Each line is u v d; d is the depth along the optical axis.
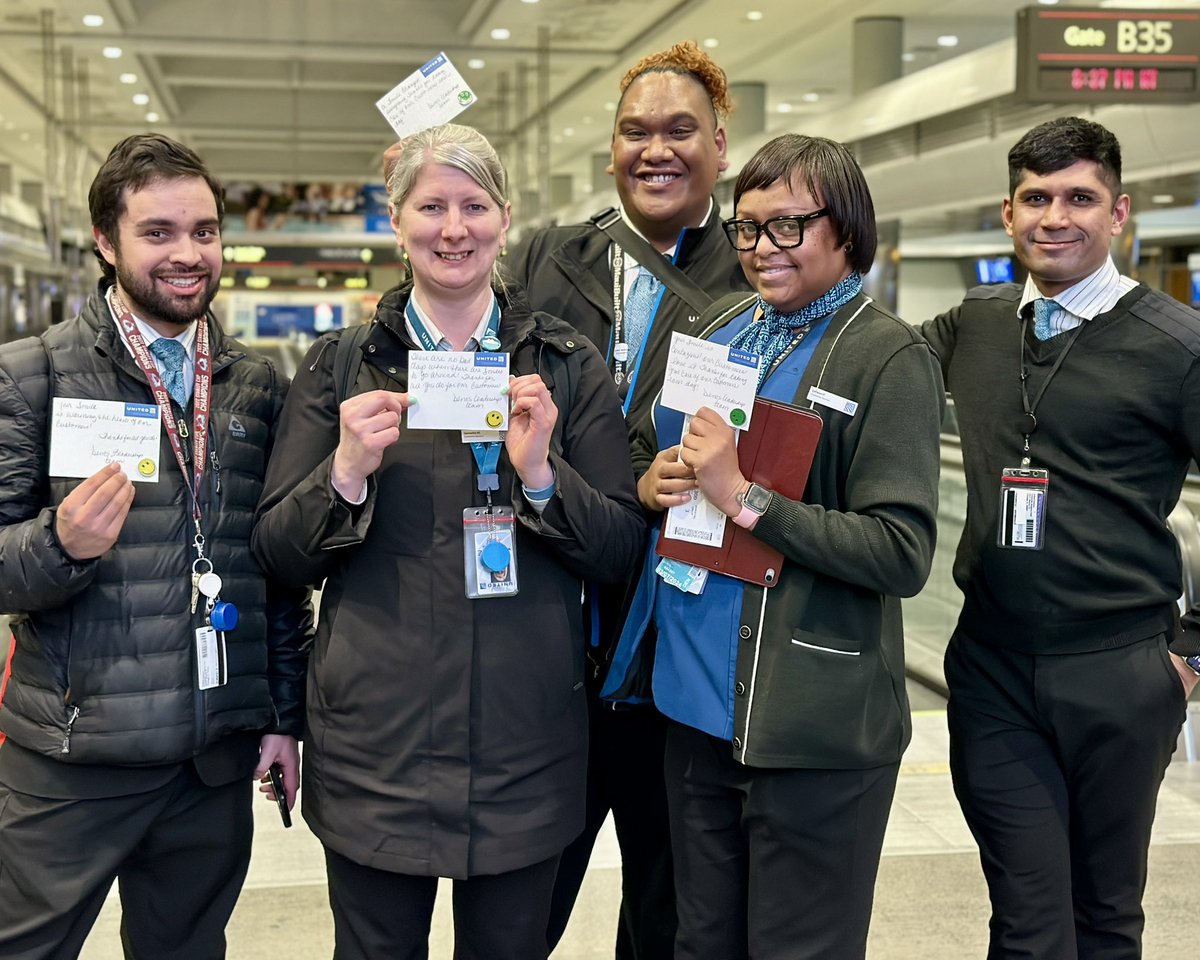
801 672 1.86
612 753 2.38
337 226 23.98
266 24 14.33
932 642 5.48
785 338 1.97
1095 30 7.19
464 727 1.86
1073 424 2.17
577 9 13.47
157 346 1.98
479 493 1.89
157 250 1.88
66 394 1.90
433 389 1.81
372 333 1.96
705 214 2.43
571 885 2.50
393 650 1.87
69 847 1.92
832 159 1.87
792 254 1.88
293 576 1.92
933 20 13.74
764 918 1.93
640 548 2.00
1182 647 2.18
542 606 1.92
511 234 19.08
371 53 14.88
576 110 20.27
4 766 1.96
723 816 2.01
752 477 1.90
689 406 1.91
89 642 1.89
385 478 1.89
